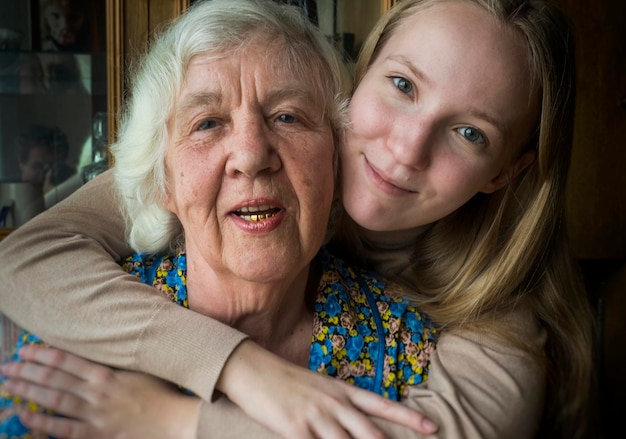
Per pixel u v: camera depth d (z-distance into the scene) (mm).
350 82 1032
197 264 953
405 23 1022
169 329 839
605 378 1935
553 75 1021
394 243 1203
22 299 878
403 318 1055
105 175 1097
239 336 845
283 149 856
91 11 1386
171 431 814
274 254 861
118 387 837
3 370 845
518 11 973
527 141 1097
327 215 927
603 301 1963
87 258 923
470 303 1089
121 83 1372
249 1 905
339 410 794
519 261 1123
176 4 1366
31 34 1396
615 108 1803
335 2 1354
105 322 853
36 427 806
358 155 1000
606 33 1772
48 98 1412
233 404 828
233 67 856
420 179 980
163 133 900
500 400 934
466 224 1163
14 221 1419
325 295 1028
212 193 849
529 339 1063
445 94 931
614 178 1823
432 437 829
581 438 1344
